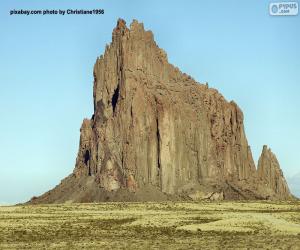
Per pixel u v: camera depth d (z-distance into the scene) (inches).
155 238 5871.1
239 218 7214.6
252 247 4968.0
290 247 4896.7
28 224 7303.2
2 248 5172.2
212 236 5974.4
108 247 5103.3
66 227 7022.6
